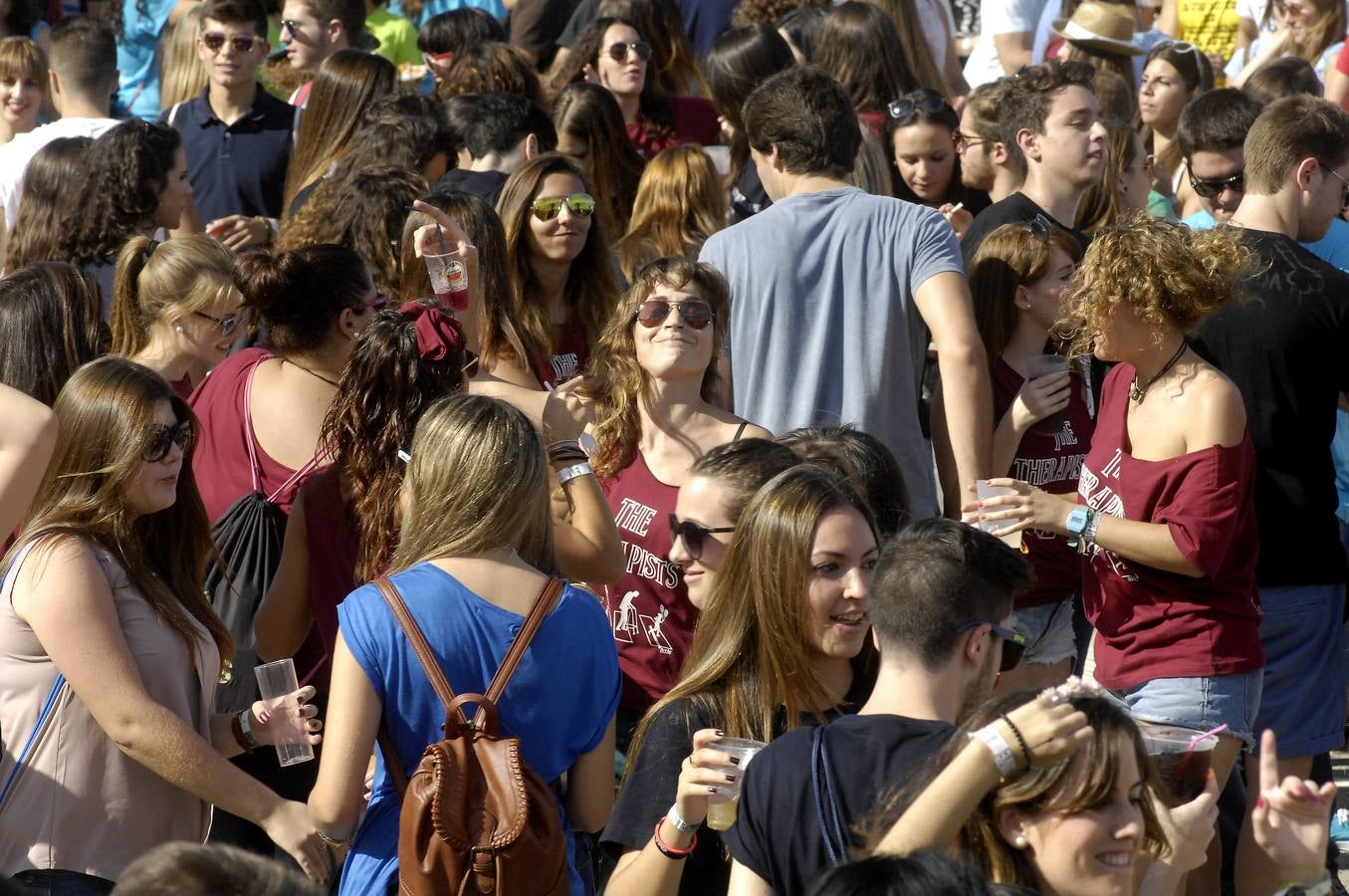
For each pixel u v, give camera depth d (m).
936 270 16.58
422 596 11.24
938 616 9.73
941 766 8.68
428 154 22.41
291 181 24.47
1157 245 13.91
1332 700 15.93
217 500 15.17
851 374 16.81
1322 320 15.26
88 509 11.93
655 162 21.14
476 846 10.34
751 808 9.51
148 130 19.94
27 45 27.31
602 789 11.87
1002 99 18.98
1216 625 14.29
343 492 13.38
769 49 23.23
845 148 17.38
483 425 11.70
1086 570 15.13
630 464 14.95
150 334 17.08
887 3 27.95
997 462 16.72
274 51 34.38
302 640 14.05
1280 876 8.84
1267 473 15.39
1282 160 16.09
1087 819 8.35
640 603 14.48
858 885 7.18
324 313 15.13
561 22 32.56
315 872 11.82
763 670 11.00
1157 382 14.32
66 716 11.70
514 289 18.00
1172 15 34.06
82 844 11.71
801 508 10.86
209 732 12.53
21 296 15.78
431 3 36.50
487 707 10.73
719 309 15.16
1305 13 28.83
